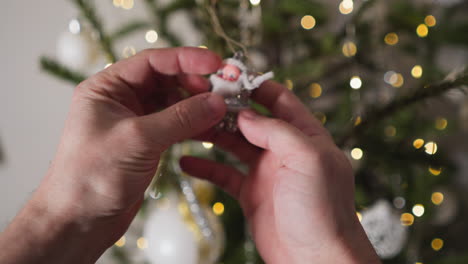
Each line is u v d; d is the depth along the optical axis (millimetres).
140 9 676
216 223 476
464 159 747
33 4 651
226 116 399
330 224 366
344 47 523
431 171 526
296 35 552
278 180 383
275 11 513
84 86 383
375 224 471
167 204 447
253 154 444
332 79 639
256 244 432
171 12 491
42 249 356
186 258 421
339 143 440
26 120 709
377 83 631
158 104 444
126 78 397
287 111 417
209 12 438
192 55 396
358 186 534
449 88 387
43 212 361
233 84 388
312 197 366
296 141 371
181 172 465
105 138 359
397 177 542
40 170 736
